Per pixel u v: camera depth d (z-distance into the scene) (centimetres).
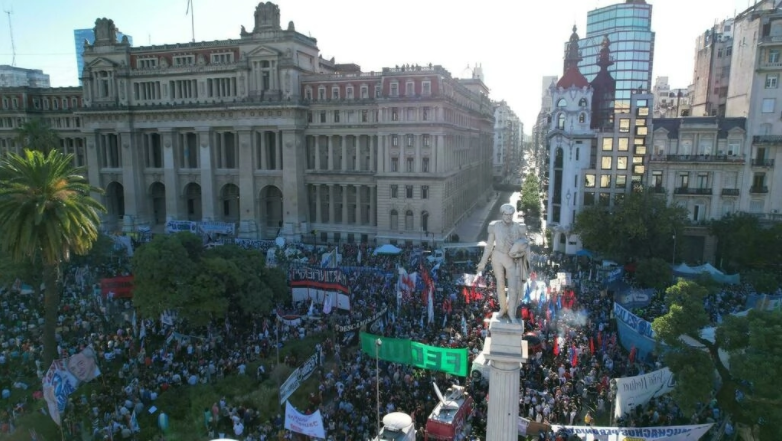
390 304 5706
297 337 5025
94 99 11375
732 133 7975
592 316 5412
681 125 8250
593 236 7419
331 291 5541
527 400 3738
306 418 3095
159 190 11919
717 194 8088
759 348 3086
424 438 3381
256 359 4591
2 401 4062
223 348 4844
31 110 12131
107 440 3494
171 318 5200
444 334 4744
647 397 3556
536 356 4384
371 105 9938
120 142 11238
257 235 10681
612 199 8744
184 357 4650
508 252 1992
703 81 10994
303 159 10462
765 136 7781
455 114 11031
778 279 6756
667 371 3538
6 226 4153
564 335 4903
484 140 16688
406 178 9712
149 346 4981
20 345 4862
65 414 3775
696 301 3438
